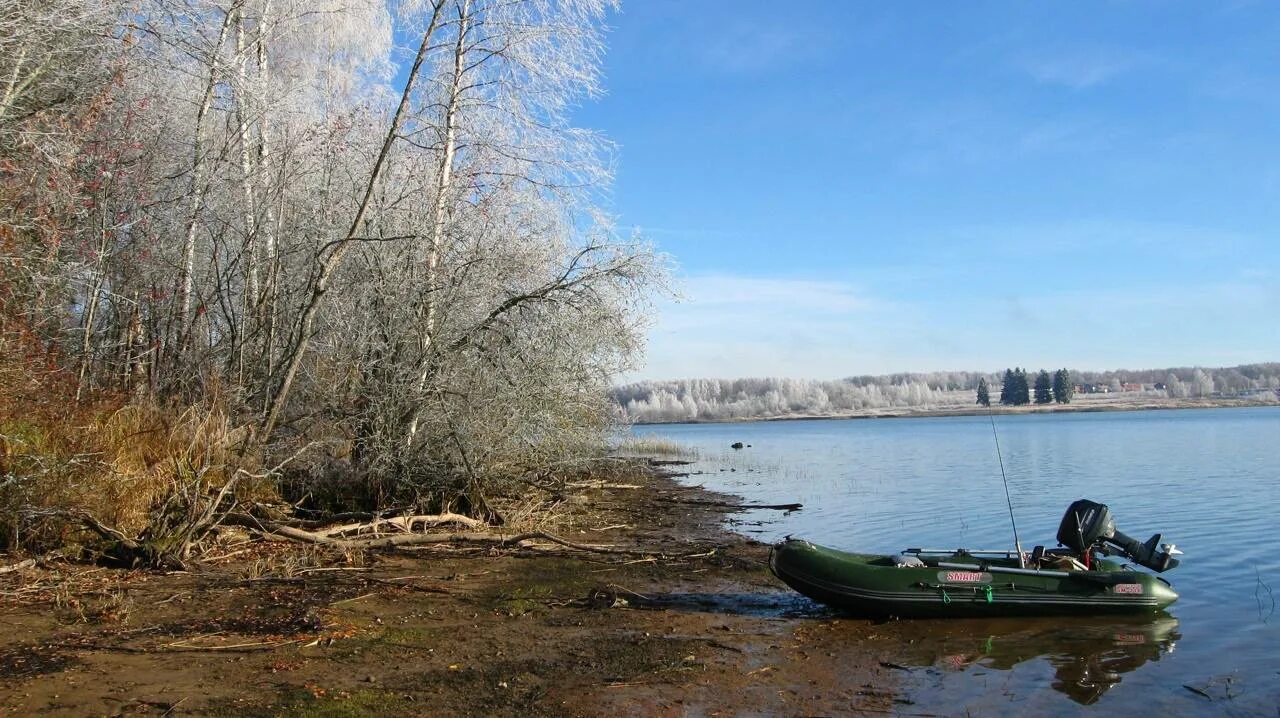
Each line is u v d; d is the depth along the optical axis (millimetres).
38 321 10594
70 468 9102
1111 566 8805
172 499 9547
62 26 10336
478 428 12922
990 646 7383
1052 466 27609
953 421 109562
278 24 14820
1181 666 6918
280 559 9984
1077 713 5922
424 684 6062
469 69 13812
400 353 13086
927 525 14992
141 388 11758
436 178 13836
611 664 6664
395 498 12828
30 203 10570
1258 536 13125
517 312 13492
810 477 25250
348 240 12070
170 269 13383
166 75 13172
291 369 12094
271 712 5406
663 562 10859
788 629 7836
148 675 5984
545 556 11062
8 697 5496
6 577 8227
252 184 13516
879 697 6137
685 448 42344
